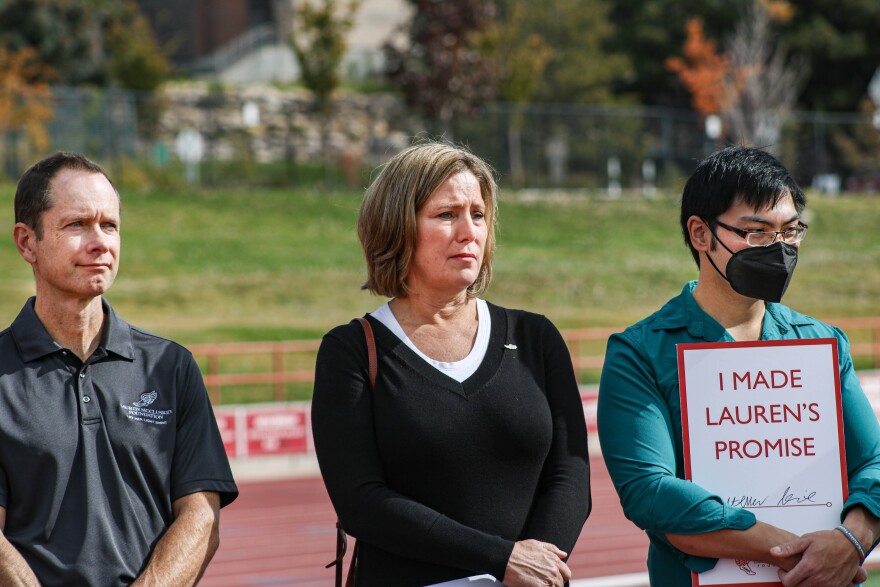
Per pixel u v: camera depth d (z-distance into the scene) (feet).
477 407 27.14
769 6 349.61
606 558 70.69
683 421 27.55
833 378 27.71
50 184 28.22
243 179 282.36
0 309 166.09
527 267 221.05
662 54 409.69
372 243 28.55
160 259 209.15
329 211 255.50
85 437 27.58
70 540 26.99
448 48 291.99
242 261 213.05
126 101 277.03
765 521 27.30
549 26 378.32
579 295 203.51
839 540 26.48
